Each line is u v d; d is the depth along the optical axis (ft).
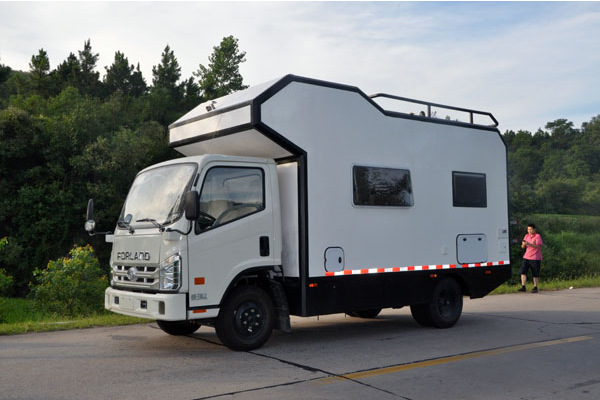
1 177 108.17
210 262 22.86
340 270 26.32
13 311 52.31
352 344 26.32
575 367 21.85
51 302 44.39
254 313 24.54
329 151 26.30
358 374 20.40
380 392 18.11
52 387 18.38
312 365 21.77
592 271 87.30
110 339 26.94
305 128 25.53
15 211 103.09
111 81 276.82
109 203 108.37
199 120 27.40
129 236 24.23
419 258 29.84
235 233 23.63
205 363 21.98
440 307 31.01
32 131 109.70
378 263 27.91
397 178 29.01
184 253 22.18
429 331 30.25
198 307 22.41
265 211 24.71
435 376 20.26
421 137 30.50
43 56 261.44
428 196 30.58
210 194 23.25
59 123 115.34
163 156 111.86
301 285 25.12
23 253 100.99
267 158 25.53
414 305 31.19
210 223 23.04
